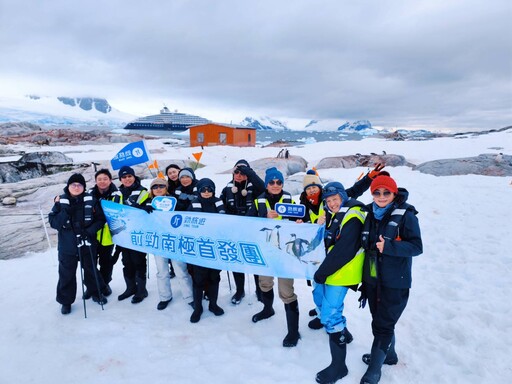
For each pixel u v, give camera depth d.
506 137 36.03
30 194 12.73
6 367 3.65
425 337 4.03
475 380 3.25
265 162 17.91
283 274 3.81
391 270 3.06
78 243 4.58
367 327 4.36
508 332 3.88
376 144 31.45
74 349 3.96
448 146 28.67
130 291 5.29
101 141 45.12
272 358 3.74
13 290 5.58
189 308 4.92
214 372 3.53
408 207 3.03
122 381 3.43
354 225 3.09
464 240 6.83
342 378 3.39
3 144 36.34
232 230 4.10
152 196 5.14
